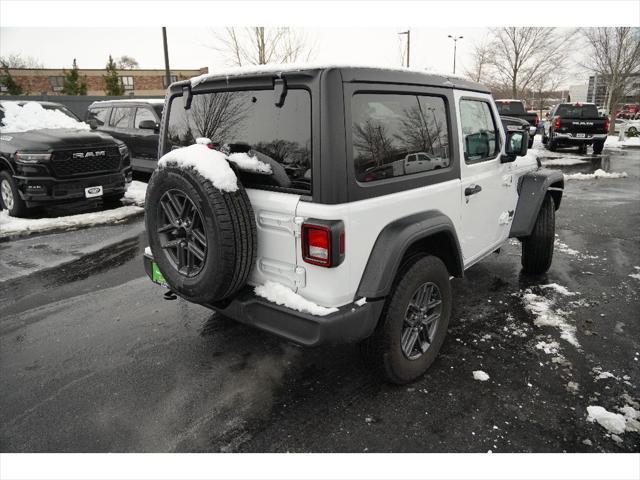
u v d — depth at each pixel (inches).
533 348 135.9
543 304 165.6
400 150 108.3
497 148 154.9
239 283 101.3
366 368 114.3
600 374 122.3
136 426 104.7
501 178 158.1
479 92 142.7
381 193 101.8
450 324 151.8
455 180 128.6
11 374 126.3
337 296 96.0
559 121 653.9
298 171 96.0
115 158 316.8
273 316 100.1
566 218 294.4
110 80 1390.3
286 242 99.1
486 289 180.7
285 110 97.2
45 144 284.4
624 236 253.0
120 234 265.6
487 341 140.3
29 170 281.9
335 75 90.7
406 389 116.5
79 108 881.5
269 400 113.3
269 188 100.7
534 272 195.5
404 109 109.4
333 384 119.2
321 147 91.0
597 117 642.8
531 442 98.3
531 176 177.6
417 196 112.2
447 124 125.0
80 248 240.2
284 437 100.5
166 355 134.9
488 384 118.3
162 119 129.5
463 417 106.0
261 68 99.8
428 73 118.5
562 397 112.8
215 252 96.6
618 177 459.2
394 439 99.5
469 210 138.7
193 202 96.9
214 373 125.2
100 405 112.3
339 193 91.9
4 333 149.8
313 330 94.3
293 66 95.4
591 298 170.9
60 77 1905.8
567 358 130.4
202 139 106.0
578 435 100.2
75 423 106.1
